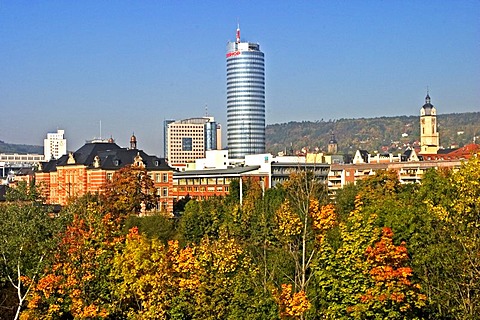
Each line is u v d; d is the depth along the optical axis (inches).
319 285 1964.8
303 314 1877.5
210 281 1955.0
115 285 2027.6
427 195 2433.6
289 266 2351.1
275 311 1871.3
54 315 2044.8
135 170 5137.8
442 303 1711.4
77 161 7150.6
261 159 7268.7
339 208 3580.2
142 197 5128.0
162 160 6904.5
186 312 1939.0
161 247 2016.5
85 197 4635.8
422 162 6702.8
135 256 1957.4
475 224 1701.5
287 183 4281.5
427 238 1923.0
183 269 1987.0
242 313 1870.1
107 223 2226.9
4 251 2174.0
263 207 3789.4
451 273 1721.2
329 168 7367.1
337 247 2076.8
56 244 2214.6
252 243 3240.7
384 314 1708.9
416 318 1705.2
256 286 2028.8
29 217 2356.1
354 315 1713.8
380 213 2172.7
